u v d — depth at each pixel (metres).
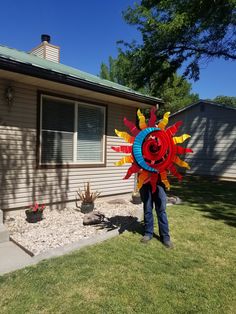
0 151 5.47
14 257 3.71
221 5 9.63
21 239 4.33
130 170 4.14
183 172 16.08
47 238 4.42
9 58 4.56
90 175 7.33
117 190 8.20
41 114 6.09
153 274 3.32
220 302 2.80
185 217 6.09
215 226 5.42
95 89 6.19
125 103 7.95
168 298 2.84
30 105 5.86
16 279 3.10
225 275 3.36
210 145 15.07
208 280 3.23
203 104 15.31
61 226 5.13
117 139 8.03
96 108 7.37
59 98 6.38
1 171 5.52
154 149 4.08
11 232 4.68
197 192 9.80
